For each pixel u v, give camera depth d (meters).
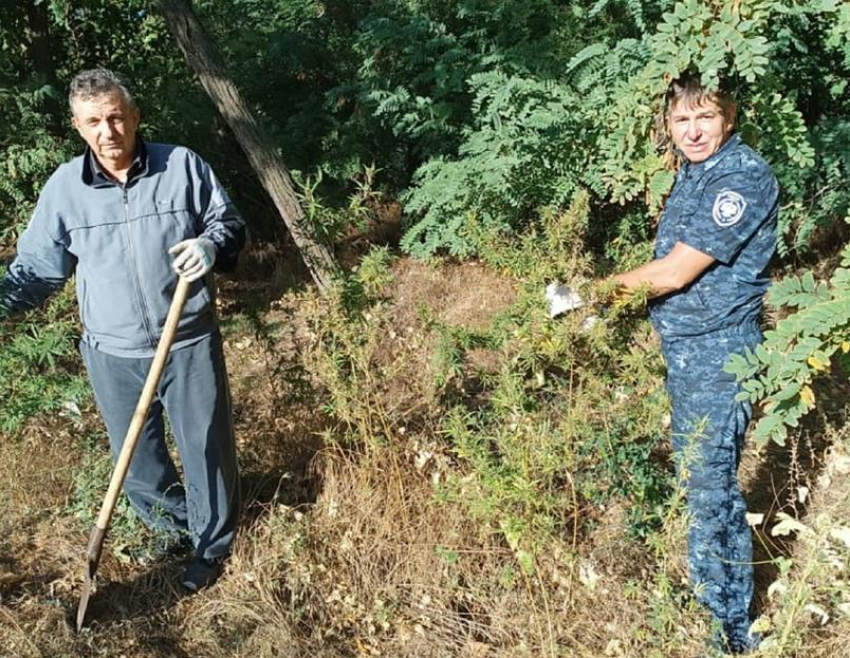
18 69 6.97
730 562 2.79
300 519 3.49
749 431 4.03
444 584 3.22
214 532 3.28
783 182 4.97
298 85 7.68
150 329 2.99
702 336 2.75
